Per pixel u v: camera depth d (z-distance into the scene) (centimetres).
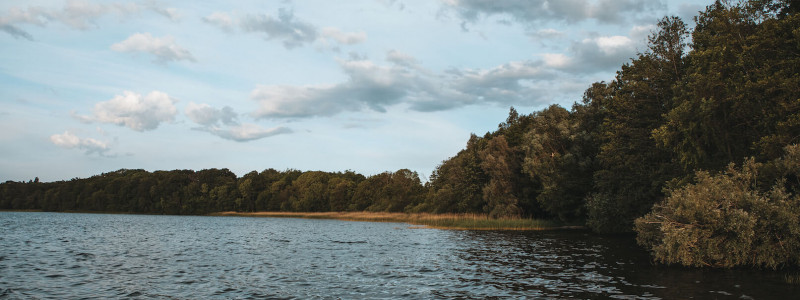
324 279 1841
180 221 9200
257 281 1802
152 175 16650
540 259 2467
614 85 4938
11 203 16825
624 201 4106
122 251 2984
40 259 2517
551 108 6519
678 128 2708
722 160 2678
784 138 2183
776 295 1469
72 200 16338
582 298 1445
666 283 1695
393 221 8712
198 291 1597
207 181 15812
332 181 13900
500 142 6962
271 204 14875
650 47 3903
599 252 2817
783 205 1858
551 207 5784
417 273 1989
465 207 7838
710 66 2666
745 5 2808
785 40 2384
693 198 1958
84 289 1636
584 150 5650
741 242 1923
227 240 3988
